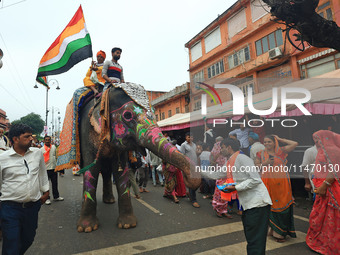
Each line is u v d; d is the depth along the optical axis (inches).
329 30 176.4
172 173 239.5
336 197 114.0
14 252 92.8
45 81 217.6
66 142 188.5
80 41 188.4
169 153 117.0
